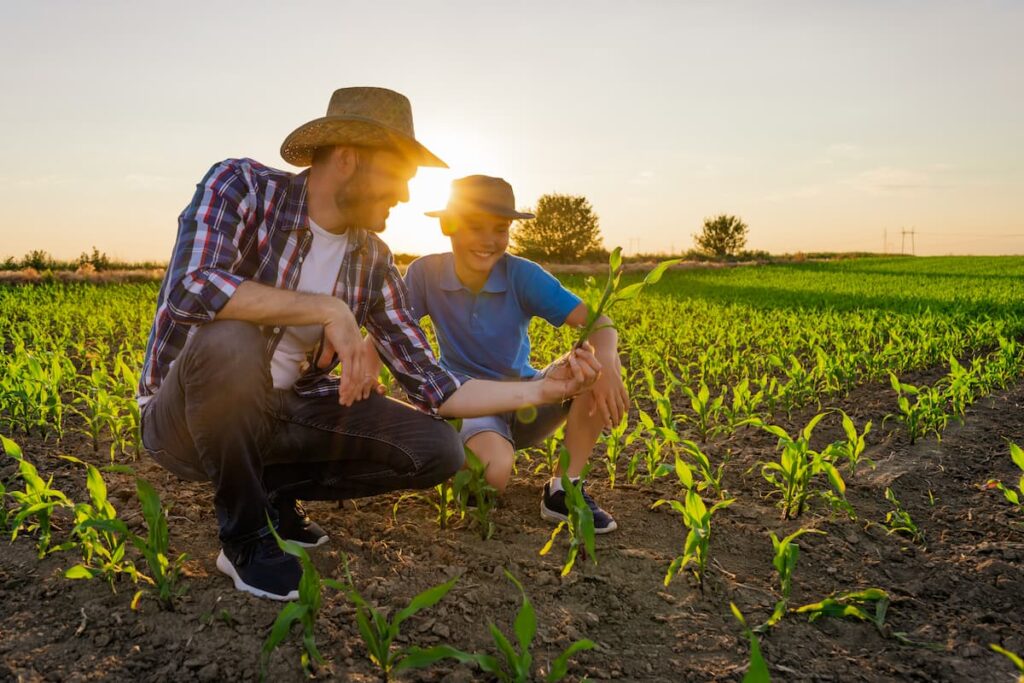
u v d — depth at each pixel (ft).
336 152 7.67
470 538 9.86
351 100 7.78
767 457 14.33
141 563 8.59
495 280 10.77
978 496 12.48
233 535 7.96
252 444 7.71
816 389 21.70
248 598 7.84
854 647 7.75
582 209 214.69
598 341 10.41
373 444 9.00
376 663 6.95
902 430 16.93
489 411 9.09
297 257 8.09
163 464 8.82
